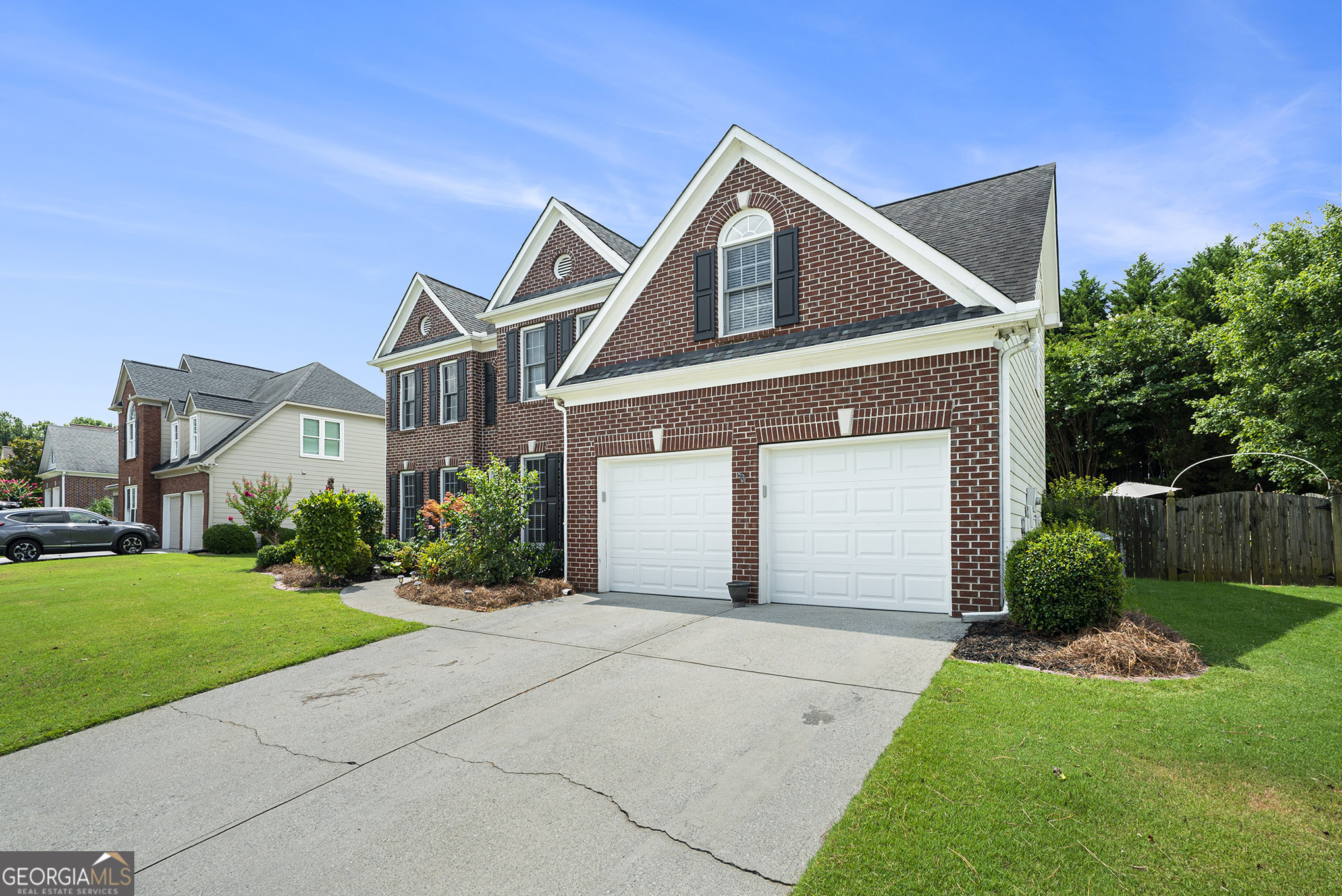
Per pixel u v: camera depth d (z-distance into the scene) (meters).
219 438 25.91
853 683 5.75
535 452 16.00
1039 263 8.91
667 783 4.14
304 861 3.51
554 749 4.77
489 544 11.62
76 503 39.03
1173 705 4.90
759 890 3.04
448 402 18.67
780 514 9.77
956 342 8.29
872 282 9.37
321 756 4.88
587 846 3.50
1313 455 17.09
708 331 10.97
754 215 10.75
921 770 4.00
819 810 3.70
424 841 3.65
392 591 12.54
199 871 3.46
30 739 5.36
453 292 20.03
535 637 8.18
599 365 12.27
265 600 11.41
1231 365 19.45
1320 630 7.46
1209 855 3.09
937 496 8.50
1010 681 5.54
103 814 4.14
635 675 6.39
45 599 11.93
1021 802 3.59
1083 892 2.86
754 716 5.14
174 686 6.64
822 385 9.34
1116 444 27.06
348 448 28.31
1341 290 16.23
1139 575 12.42
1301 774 3.81
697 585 10.64
